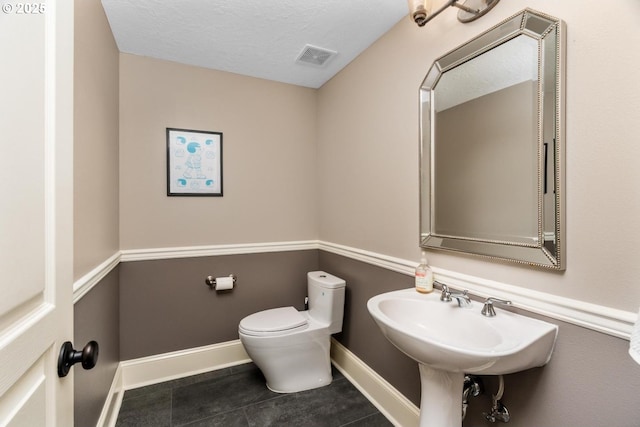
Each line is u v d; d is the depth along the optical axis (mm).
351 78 2105
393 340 1092
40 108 564
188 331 2188
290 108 2510
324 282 2086
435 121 1434
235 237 2326
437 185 1428
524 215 1070
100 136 1475
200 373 2184
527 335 938
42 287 573
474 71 1248
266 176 2426
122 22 1674
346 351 2160
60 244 644
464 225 1302
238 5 1531
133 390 1978
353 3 1519
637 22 807
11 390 478
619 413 848
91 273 1278
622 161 837
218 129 2260
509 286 1128
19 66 494
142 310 2059
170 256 2121
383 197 1795
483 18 1217
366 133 1945
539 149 1014
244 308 2357
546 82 988
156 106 2080
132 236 2025
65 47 664
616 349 851
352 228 2104
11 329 478
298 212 2545
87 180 1258
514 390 1113
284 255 2488
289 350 1911
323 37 1820
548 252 990
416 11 1218
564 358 965
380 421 1679
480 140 1231
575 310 931
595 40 888
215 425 1651
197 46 1928
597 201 889
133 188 2023
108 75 1663
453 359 904
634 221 816
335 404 1825
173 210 2137
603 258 877
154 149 2076
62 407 658
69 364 664
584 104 914
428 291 1402
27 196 520
